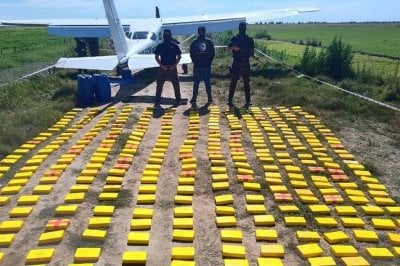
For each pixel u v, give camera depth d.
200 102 11.04
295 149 7.22
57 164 6.45
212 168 6.24
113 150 7.16
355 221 4.70
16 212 4.81
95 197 5.33
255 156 6.95
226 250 4.05
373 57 23.66
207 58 10.34
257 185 5.63
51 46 33.16
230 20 18.02
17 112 9.35
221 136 8.03
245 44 9.98
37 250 4.05
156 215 4.86
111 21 11.85
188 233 4.37
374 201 5.31
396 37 49.19
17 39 44.03
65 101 10.71
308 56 15.78
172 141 7.71
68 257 4.02
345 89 12.32
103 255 4.04
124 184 5.73
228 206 5.08
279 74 14.93
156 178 5.82
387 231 4.60
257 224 4.64
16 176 5.91
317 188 5.67
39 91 11.73
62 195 5.39
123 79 14.26
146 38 15.11
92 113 9.68
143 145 7.48
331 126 8.70
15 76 14.70
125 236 4.39
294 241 4.33
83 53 18.89
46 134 8.02
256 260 3.99
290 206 5.04
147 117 9.41
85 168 6.25
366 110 9.83
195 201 5.23
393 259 4.05
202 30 10.18
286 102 10.70
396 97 11.09
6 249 4.15
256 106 10.56
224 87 13.07
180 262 3.86
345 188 5.68
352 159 6.82
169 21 18.58
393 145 7.57
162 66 10.43
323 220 4.71
